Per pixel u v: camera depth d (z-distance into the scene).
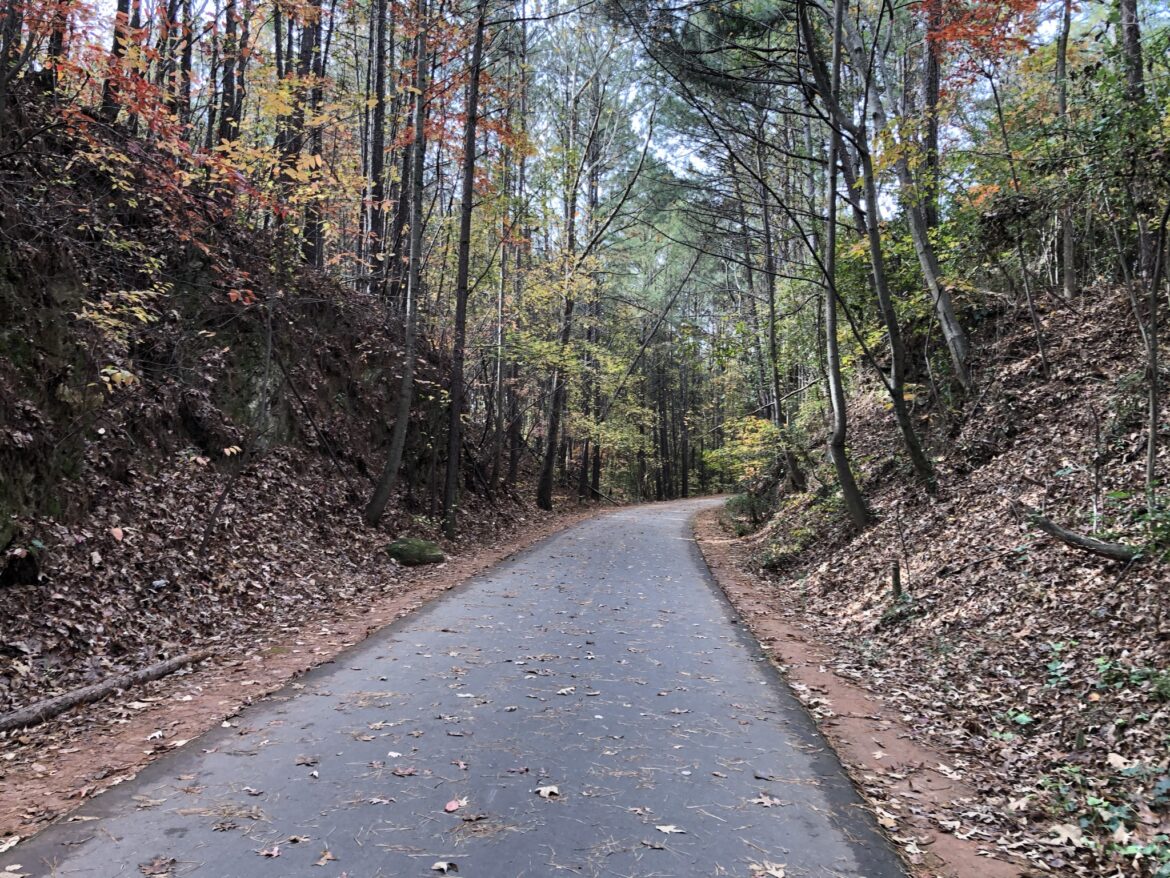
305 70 17.67
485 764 4.44
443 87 16.72
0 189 8.12
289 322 13.91
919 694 6.37
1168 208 6.98
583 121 30.17
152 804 3.82
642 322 39.34
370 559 12.18
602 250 28.47
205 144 16.45
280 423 12.80
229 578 8.83
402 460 16.88
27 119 9.21
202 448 10.73
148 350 10.58
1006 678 6.23
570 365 23.94
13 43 7.52
